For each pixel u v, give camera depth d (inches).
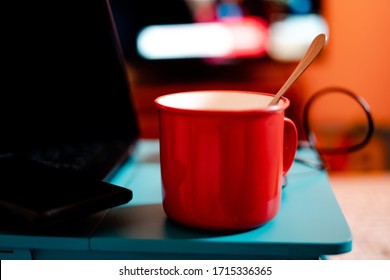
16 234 12.8
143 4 69.2
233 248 12.3
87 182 13.9
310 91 76.2
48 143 19.7
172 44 70.7
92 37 21.4
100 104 22.8
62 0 19.6
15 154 17.3
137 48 71.1
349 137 72.2
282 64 69.4
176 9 69.0
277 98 13.0
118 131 23.9
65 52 20.4
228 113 11.7
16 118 17.8
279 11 67.2
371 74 74.7
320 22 67.2
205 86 68.6
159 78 72.4
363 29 73.4
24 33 17.9
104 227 13.4
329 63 75.1
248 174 12.2
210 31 69.4
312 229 13.0
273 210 13.1
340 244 12.0
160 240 12.5
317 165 20.1
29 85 18.4
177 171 12.7
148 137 67.6
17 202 12.0
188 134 12.2
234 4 67.6
